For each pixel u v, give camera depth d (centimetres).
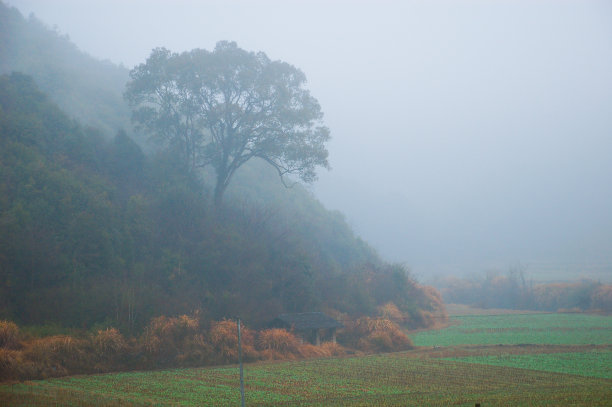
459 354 5066
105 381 3538
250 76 6438
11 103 6216
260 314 5634
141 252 5591
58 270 4788
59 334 4172
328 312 6456
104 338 4181
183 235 6084
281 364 4503
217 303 5409
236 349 4694
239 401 2911
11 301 4459
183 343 4553
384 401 2883
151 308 4791
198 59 6488
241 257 6188
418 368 4216
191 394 3106
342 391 3234
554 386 3384
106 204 5616
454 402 2805
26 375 3578
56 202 5228
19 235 4700
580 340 6172
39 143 5931
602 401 2789
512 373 3941
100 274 5041
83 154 6262
